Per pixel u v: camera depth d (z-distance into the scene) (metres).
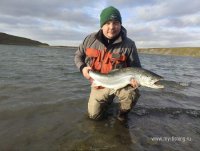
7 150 1.05
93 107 1.41
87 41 1.44
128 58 1.42
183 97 2.12
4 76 2.55
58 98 1.80
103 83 1.34
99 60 1.40
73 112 1.53
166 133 1.30
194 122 1.49
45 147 1.08
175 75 4.25
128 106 1.43
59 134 1.21
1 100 1.66
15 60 4.69
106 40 1.39
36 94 1.88
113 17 1.28
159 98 2.02
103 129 1.30
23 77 2.59
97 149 1.08
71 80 2.64
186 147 1.15
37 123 1.33
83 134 1.23
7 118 1.37
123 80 1.28
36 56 6.90
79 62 1.45
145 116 1.54
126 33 1.39
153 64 7.32
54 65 4.29
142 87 2.42
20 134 1.19
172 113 1.63
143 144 1.16
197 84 3.07
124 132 1.28
